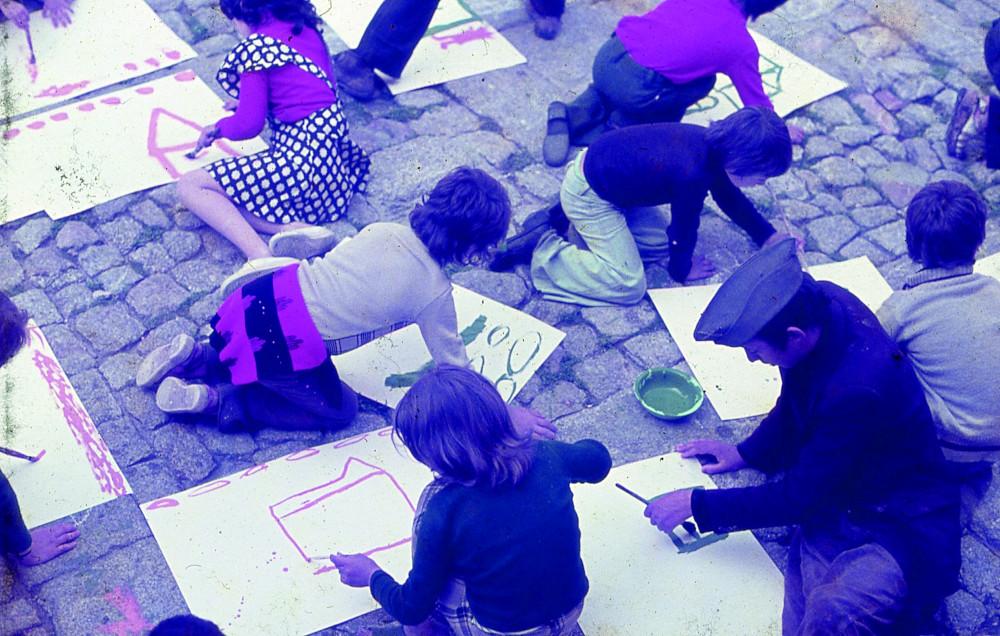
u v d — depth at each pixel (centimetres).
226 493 335
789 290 281
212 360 360
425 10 462
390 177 441
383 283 326
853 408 283
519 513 264
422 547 265
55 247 405
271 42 402
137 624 304
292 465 344
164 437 349
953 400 318
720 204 404
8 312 311
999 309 317
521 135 465
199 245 409
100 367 368
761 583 323
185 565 317
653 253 416
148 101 463
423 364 377
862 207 445
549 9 515
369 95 471
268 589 313
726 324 287
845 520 301
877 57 513
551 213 412
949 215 317
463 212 320
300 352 330
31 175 427
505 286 405
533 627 275
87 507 328
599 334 391
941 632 316
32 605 306
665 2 445
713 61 427
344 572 299
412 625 283
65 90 466
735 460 348
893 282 414
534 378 375
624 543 330
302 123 412
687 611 316
